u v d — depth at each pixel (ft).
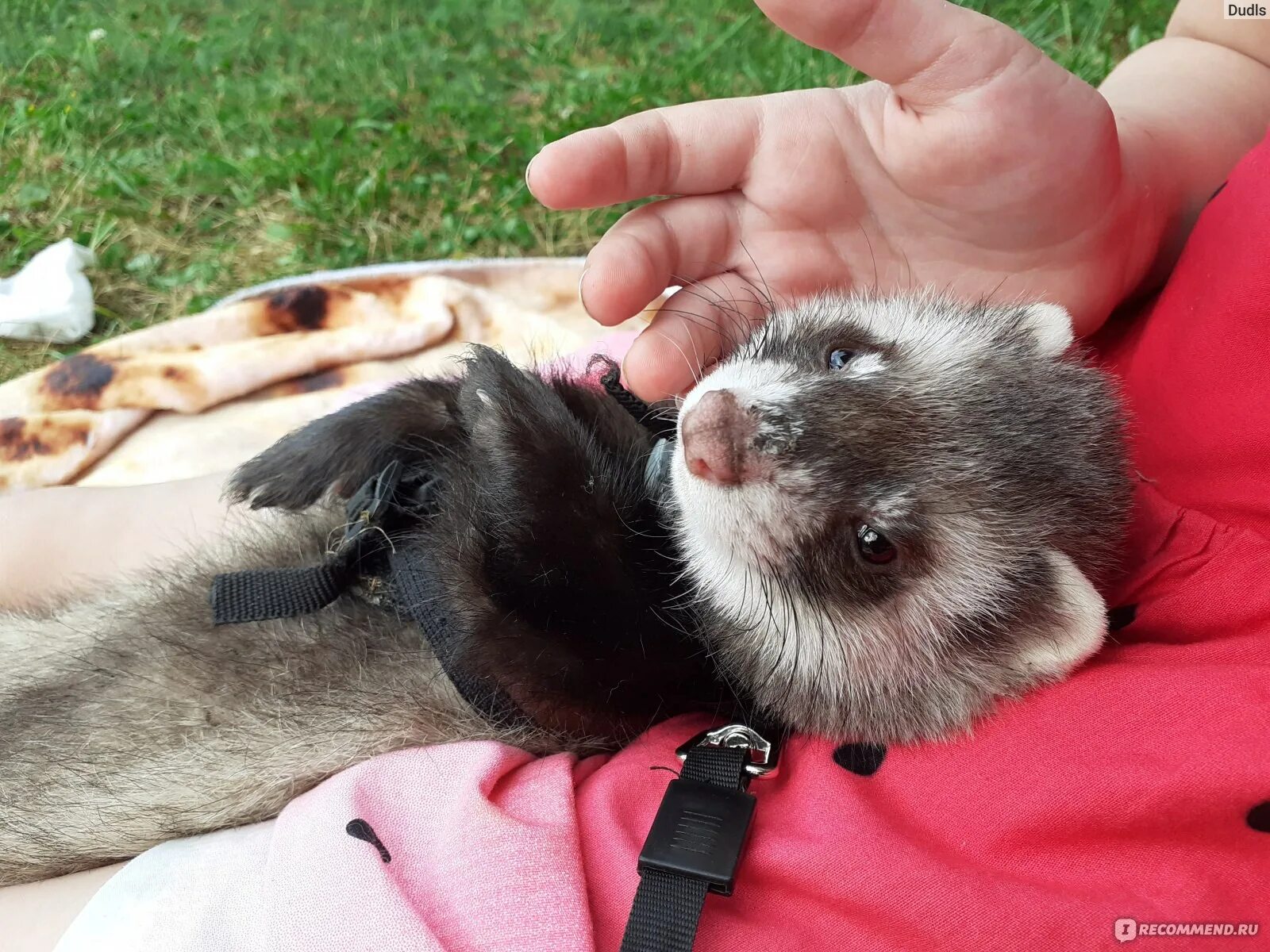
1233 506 0.64
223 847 0.65
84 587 0.88
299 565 0.80
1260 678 0.56
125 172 1.53
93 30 1.85
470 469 0.75
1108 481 0.71
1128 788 0.54
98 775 0.72
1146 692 0.58
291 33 1.90
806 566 0.71
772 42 1.83
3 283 1.32
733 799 0.59
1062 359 0.77
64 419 1.05
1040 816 0.55
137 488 0.95
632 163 0.72
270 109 1.68
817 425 0.70
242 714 0.73
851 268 0.83
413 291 1.22
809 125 0.75
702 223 0.78
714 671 0.76
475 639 0.70
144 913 0.61
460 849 0.59
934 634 0.69
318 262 1.45
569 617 0.72
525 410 0.74
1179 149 0.84
